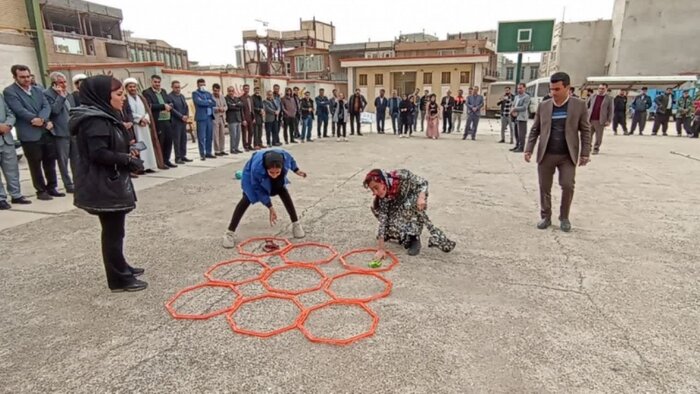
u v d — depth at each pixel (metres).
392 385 1.96
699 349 2.24
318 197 5.59
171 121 7.71
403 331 2.42
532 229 4.27
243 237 4.05
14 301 2.79
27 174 7.28
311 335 2.38
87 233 4.14
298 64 40.94
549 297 2.83
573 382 1.98
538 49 16.78
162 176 6.91
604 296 2.84
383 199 3.57
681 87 19.61
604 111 9.27
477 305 2.72
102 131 2.57
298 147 10.82
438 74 25.97
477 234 4.11
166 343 2.31
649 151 10.09
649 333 2.40
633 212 4.86
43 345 2.29
